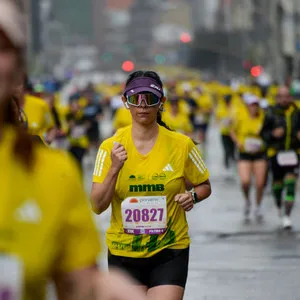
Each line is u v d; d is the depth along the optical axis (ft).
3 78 22.98
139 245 52.70
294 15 317.42
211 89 453.17
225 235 108.47
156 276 52.47
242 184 122.83
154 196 52.90
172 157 53.31
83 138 165.68
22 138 23.85
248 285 79.30
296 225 116.47
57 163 24.14
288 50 320.50
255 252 95.76
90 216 24.73
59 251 24.32
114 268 53.47
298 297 75.05
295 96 221.05
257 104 125.08
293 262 89.86
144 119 52.85
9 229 23.48
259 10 644.69
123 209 52.90
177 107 151.64
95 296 24.48
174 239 52.80
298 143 111.86
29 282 23.79
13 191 23.61
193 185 54.54
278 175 115.75
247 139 121.70
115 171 51.16
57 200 23.94
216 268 86.84
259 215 124.06
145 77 53.16
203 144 227.40
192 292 76.54
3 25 22.65
